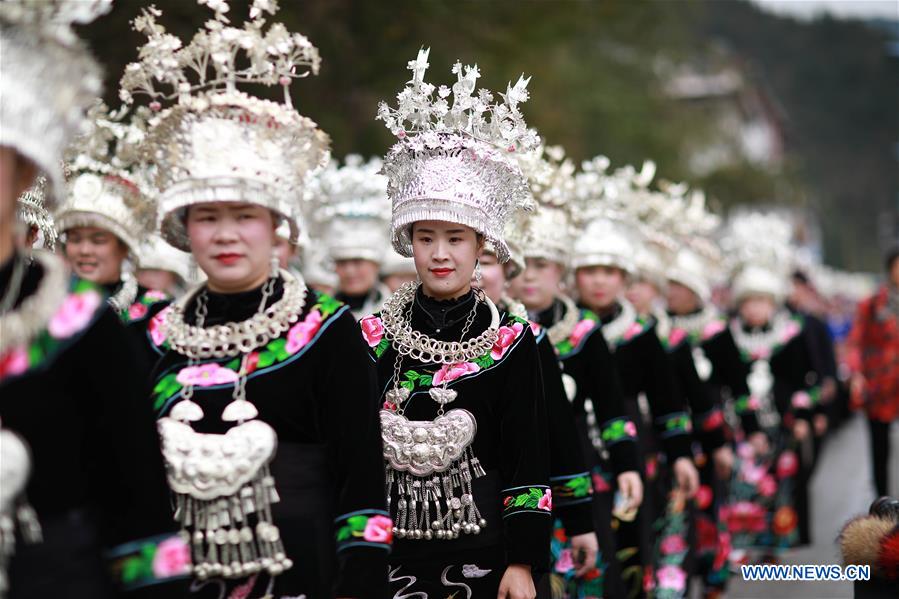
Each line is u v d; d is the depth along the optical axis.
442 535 10.26
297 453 8.37
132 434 6.87
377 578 8.20
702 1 98.06
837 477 34.97
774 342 26.12
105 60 25.59
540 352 11.66
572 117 63.03
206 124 8.38
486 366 10.53
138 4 25.98
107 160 12.23
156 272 16.08
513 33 45.03
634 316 17.08
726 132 117.25
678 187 22.75
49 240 11.58
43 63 6.59
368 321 10.95
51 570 6.62
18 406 6.53
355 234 17.92
